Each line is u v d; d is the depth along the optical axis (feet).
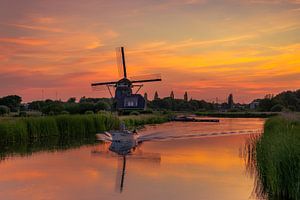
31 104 388.78
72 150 125.70
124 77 294.87
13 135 144.25
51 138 162.30
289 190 57.67
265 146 71.00
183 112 586.86
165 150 126.82
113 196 65.57
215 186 71.92
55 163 98.89
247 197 64.23
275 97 580.71
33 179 79.10
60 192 68.23
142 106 285.43
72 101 361.92
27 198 64.39
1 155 112.78
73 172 86.17
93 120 189.37
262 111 577.02
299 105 536.01
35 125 158.20
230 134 196.54
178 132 205.36
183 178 79.30
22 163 98.63
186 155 113.80
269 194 64.28
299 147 58.80
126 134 149.38
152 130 218.79
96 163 98.73
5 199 63.82
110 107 301.84
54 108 277.23
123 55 299.58
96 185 73.51
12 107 390.42
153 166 93.56
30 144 140.56
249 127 255.09
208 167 91.71
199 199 63.41
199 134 195.00
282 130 81.15
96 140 157.89
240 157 108.58
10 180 78.13
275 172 59.26
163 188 70.95
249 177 79.77
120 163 98.78
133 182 75.72
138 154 116.47
